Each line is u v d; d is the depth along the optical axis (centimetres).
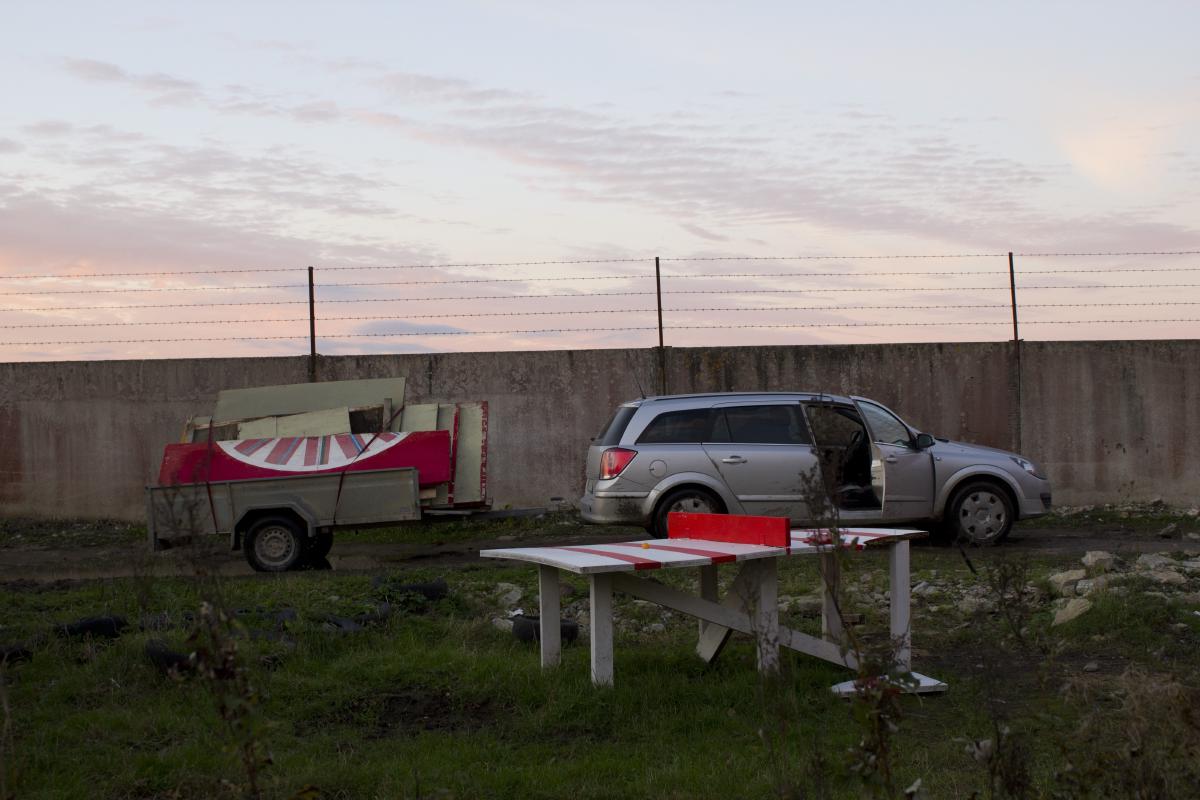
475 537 1479
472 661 638
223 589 746
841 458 382
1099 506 1645
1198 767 300
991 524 1234
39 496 1694
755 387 1673
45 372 1695
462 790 440
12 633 690
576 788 444
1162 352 1658
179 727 527
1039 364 1664
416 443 1242
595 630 584
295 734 529
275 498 1185
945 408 1666
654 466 1184
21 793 436
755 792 426
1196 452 1650
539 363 1683
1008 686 595
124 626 692
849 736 490
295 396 1396
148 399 1695
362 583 898
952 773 443
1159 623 724
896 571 621
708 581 671
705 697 573
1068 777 329
